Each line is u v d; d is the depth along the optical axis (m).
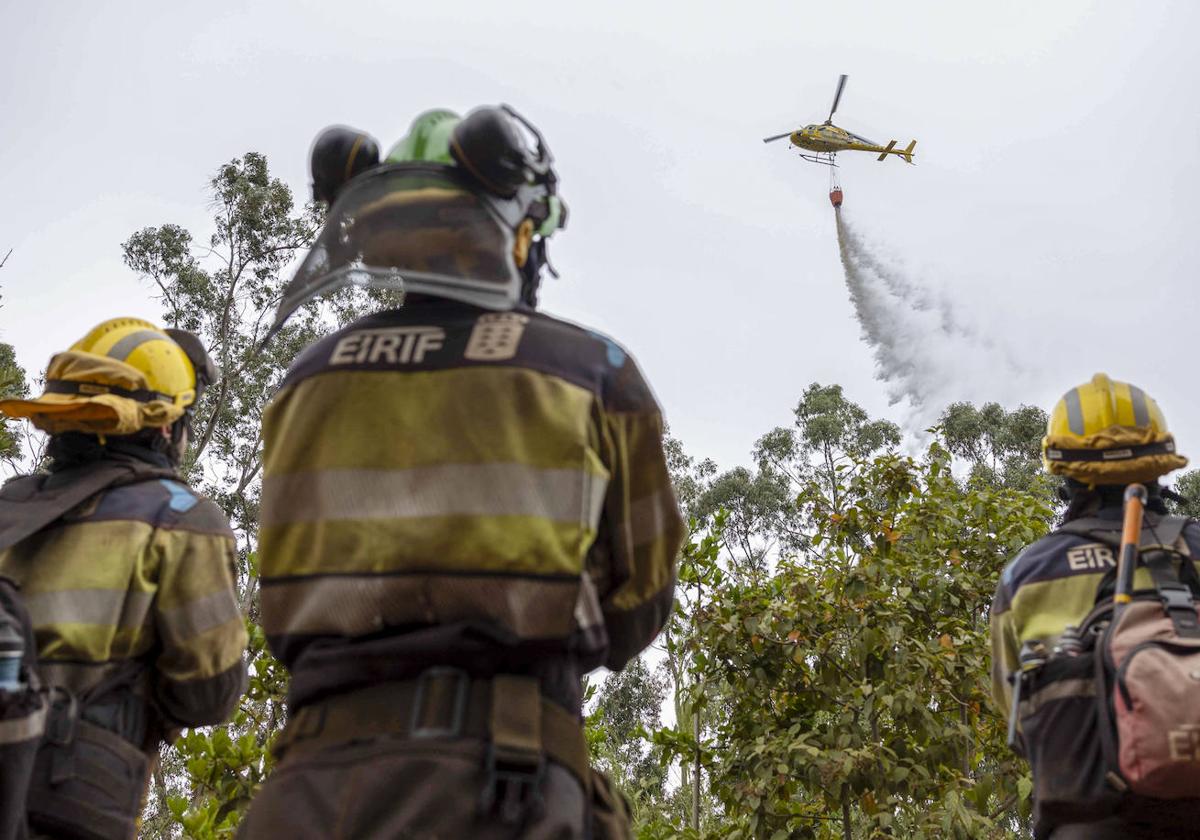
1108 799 2.26
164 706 2.62
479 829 1.55
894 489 6.73
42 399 2.67
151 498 2.62
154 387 2.74
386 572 1.68
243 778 4.65
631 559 1.89
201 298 22.00
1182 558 2.43
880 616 5.95
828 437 32.09
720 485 30.83
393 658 1.64
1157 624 2.28
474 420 1.75
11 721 2.11
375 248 1.89
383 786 1.57
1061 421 2.68
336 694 1.68
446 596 1.66
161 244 21.86
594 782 1.78
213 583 2.62
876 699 5.79
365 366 1.83
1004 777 5.62
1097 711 2.30
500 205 1.92
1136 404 2.63
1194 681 2.16
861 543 6.57
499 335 1.83
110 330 2.79
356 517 1.73
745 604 6.08
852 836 6.16
